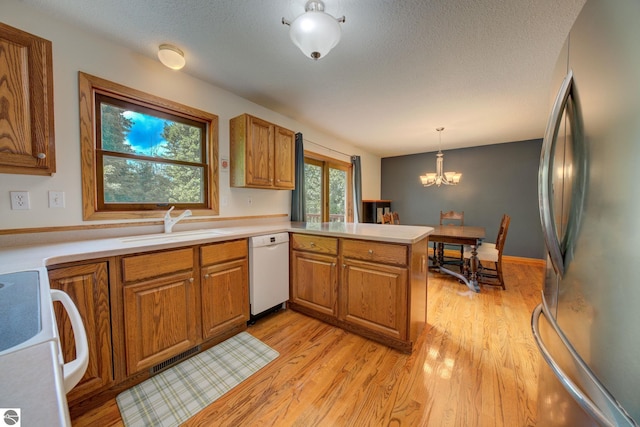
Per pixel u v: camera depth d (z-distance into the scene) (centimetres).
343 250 204
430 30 160
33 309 58
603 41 58
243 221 269
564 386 67
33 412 30
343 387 145
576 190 70
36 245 144
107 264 133
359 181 466
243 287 204
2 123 123
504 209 458
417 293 190
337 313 210
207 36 169
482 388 144
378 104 279
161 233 201
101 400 133
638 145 48
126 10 147
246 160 239
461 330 210
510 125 350
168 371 158
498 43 173
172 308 159
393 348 183
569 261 73
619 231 53
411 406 132
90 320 127
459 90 245
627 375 50
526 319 229
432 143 459
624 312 51
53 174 155
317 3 138
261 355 175
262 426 121
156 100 200
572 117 72
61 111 158
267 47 180
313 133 372
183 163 225
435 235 322
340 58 193
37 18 148
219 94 243
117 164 187
